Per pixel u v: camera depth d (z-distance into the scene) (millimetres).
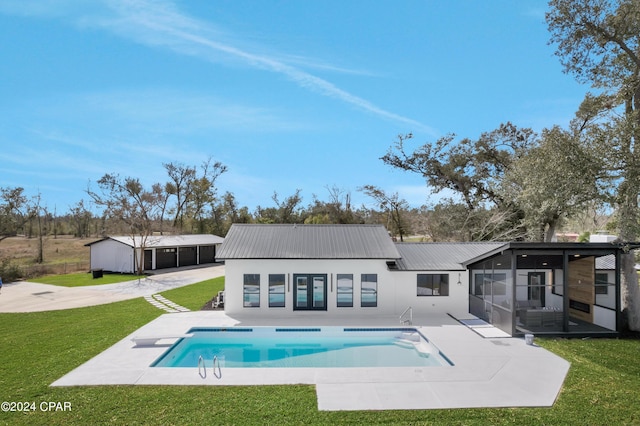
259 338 16031
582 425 8398
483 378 11016
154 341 14352
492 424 8430
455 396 9812
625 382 10797
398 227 46375
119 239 36875
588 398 9750
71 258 47656
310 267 18938
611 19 14820
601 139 14688
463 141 37312
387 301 19047
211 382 10648
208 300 22969
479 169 36656
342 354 14133
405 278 19078
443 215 40000
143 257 35688
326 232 21750
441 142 38625
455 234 39719
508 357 12844
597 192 15289
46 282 30922
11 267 33062
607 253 15781
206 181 58156
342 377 11031
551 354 13180
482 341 14656
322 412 8875
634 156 14344
